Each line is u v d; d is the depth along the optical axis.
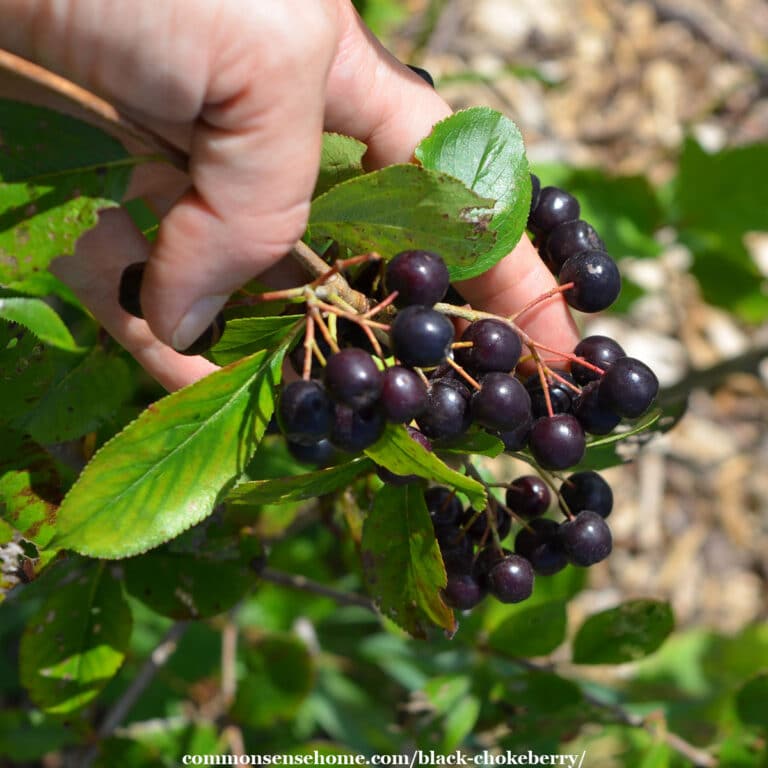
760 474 0.61
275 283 0.24
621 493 0.59
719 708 0.37
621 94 0.71
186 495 0.21
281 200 0.21
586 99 0.70
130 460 0.20
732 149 0.42
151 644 0.41
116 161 0.20
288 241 0.21
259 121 0.20
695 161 0.43
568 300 0.23
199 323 0.22
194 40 0.19
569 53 0.72
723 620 0.57
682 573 0.58
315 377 0.22
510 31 0.71
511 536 0.31
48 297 0.32
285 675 0.34
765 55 0.74
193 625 0.41
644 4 0.75
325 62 0.20
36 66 0.18
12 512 0.22
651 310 0.64
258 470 0.32
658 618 0.29
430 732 0.30
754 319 0.49
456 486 0.20
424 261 0.20
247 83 0.20
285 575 0.33
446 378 0.22
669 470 0.60
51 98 0.20
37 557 0.22
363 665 0.43
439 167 0.23
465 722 0.30
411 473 0.20
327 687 0.41
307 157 0.20
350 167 0.23
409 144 0.26
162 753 0.34
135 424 0.20
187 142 0.21
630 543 0.58
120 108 0.21
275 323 0.22
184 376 0.26
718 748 0.33
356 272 0.22
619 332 0.62
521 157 0.23
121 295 0.22
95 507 0.20
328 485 0.22
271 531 0.32
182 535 0.27
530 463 0.24
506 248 0.23
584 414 0.22
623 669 0.48
